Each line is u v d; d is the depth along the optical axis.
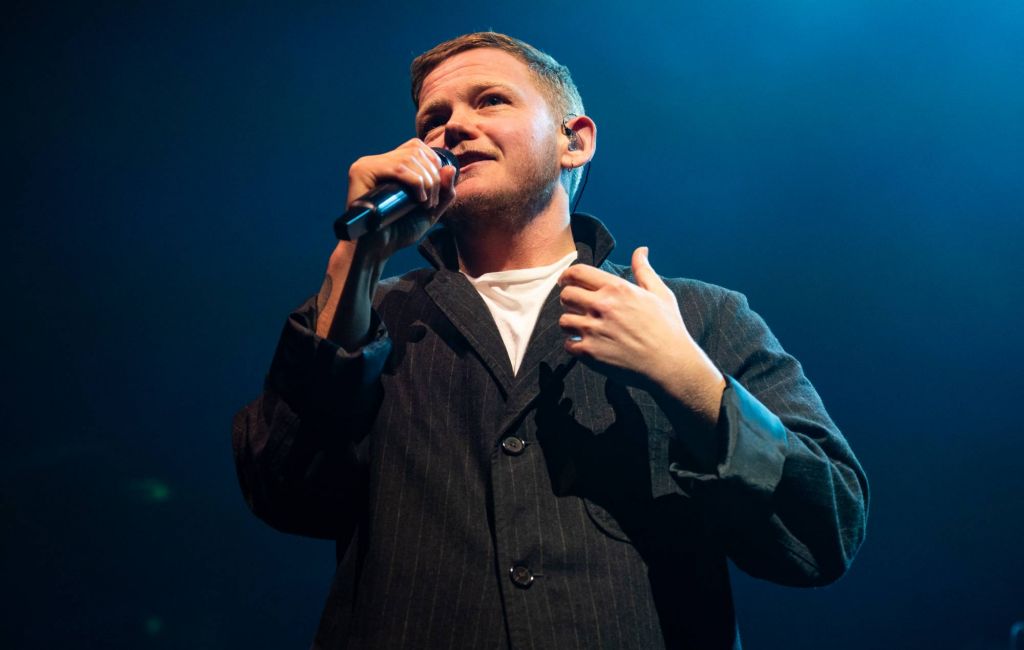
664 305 1.09
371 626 1.05
